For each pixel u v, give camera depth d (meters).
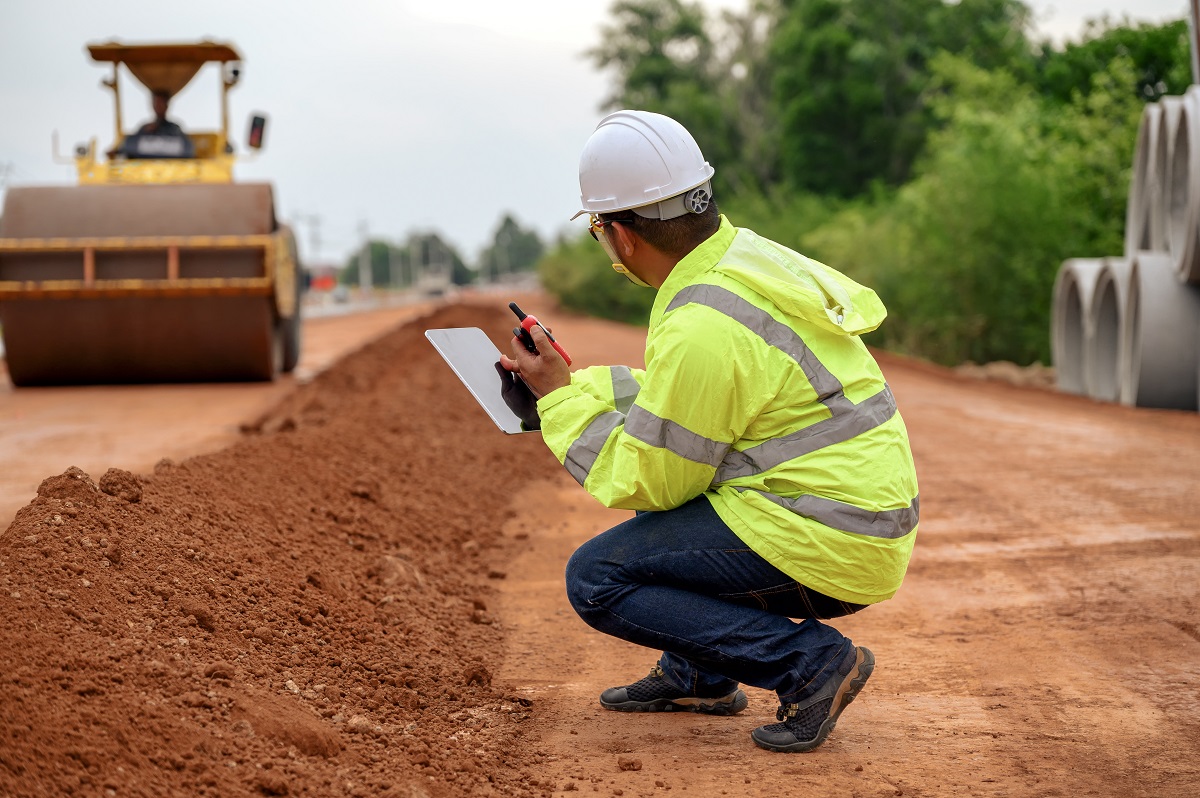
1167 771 3.42
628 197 3.37
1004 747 3.63
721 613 3.49
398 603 4.96
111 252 14.18
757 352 3.23
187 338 14.59
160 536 4.36
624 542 3.53
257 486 5.76
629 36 69.50
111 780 2.67
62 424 11.16
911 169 49.56
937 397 16.66
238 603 4.18
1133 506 7.67
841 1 51.00
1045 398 16.67
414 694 4.00
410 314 56.66
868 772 3.43
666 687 4.01
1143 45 27.73
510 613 5.45
